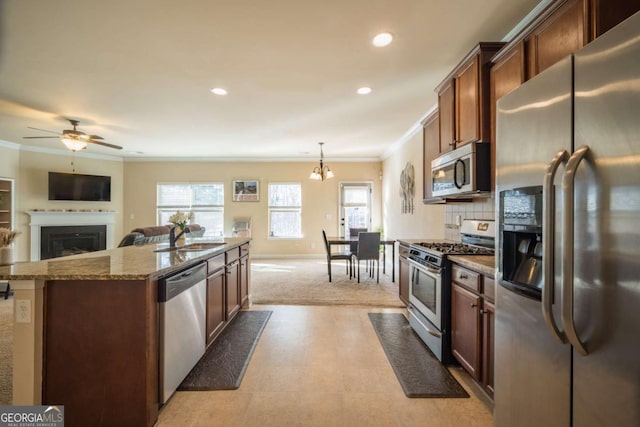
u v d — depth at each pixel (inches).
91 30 81.4
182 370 75.9
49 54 94.1
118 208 277.7
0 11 72.7
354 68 104.8
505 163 51.1
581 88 36.3
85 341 62.2
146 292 62.7
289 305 145.5
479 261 75.8
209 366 88.1
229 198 286.7
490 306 66.8
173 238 111.7
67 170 248.1
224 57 96.7
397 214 229.9
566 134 38.4
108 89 121.6
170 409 69.5
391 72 108.2
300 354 95.6
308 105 141.8
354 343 103.4
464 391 75.9
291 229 289.9
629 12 50.7
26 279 60.5
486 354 68.2
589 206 34.6
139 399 62.2
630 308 30.5
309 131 190.2
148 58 97.0
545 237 38.1
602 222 33.2
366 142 223.0
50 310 61.9
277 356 94.3
